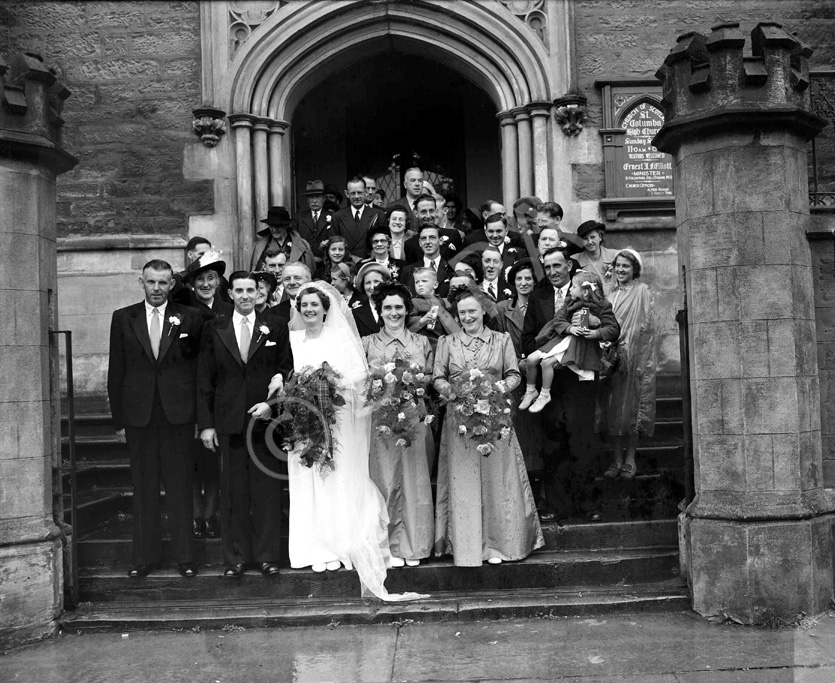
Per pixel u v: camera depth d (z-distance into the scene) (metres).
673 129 5.06
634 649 4.34
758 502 4.79
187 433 5.21
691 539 4.90
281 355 5.30
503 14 8.84
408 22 8.99
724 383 4.89
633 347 5.99
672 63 5.12
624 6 9.02
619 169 8.84
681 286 5.30
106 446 6.82
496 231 6.91
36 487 4.95
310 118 12.20
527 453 5.65
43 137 5.04
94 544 5.43
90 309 8.75
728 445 4.88
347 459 5.12
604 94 8.88
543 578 5.11
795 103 4.95
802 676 3.96
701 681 3.93
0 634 4.64
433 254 6.82
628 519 5.55
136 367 5.25
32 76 5.03
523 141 8.90
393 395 4.98
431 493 5.30
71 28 9.02
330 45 9.06
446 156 12.38
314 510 5.14
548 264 5.80
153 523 5.19
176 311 5.39
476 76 9.28
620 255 6.21
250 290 5.29
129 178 8.94
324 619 4.81
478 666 4.16
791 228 4.88
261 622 4.80
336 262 7.16
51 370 5.25
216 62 8.85
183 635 4.72
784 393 4.82
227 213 8.89
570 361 5.39
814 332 5.04
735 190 4.88
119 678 4.14
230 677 4.11
